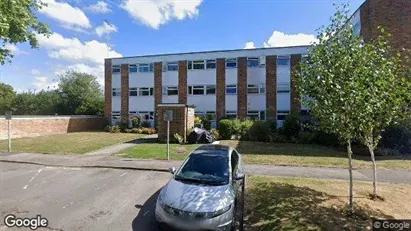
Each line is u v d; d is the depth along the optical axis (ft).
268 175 31.55
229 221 17.03
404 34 52.19
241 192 23.03
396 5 53.11
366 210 20.21
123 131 95.25
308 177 30.71
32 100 160.86
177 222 16.56
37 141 64.90
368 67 19.25
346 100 18.37
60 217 20.13
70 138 72.02
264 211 20.34
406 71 21.36
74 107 146.30
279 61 89.40
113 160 39.93
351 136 20.02
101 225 18.78
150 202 23.16
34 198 24.22
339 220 18.48
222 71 93.71
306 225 17.63
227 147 25.20
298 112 80.38
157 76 99.55
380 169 34.99
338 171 33.83
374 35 53.47
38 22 41.73
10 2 29.78
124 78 102.89
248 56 91.71
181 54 97.55
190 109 65.72
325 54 20.30
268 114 89.20
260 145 57.72
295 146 56.44
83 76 154.71
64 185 28.12
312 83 20.36
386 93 18.99
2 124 71.10
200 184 19.06
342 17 20.70
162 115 62.80
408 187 26.84
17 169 35.37
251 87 91.25
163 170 33.91
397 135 47.65
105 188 27.04
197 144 58.75
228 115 92.63
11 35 35.70
